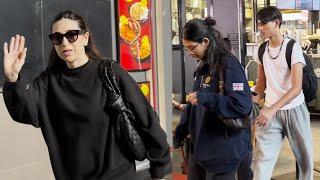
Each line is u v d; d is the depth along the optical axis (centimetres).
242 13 873
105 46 474
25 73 400
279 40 362
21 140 401
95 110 202
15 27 395
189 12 869
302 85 368
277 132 375
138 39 499
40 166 419
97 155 203
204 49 264
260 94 387
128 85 209
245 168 280
